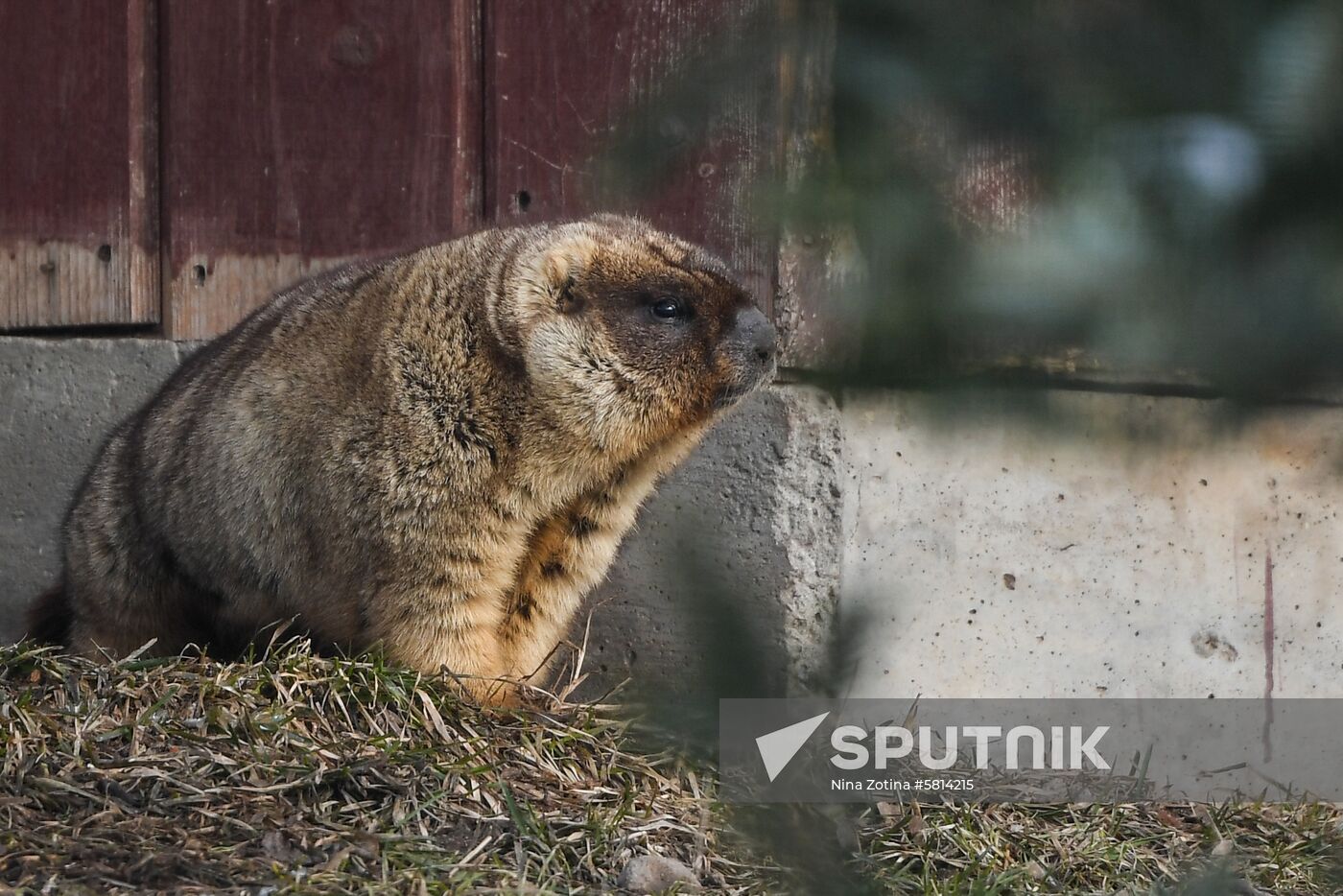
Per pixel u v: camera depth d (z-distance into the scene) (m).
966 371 2.14
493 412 6.78
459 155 8.00
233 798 5.37
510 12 7.90
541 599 7.37
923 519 7.63
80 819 5.11
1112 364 2.17
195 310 8.28
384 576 6.75
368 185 8.09
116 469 7.52
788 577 7.57
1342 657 7.91
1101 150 1.86
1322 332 1.78
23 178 8.40
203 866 4.77
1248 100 1.74
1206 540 7.81
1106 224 1.86
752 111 2.87
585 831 5.49
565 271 6.89
